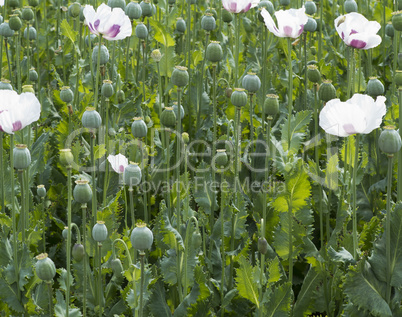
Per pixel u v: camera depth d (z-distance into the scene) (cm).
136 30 507
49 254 414
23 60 664
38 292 332
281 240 362
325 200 391
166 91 504
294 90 544
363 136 454
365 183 453
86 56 538
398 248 307
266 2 583
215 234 380
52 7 899
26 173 365
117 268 328
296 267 414
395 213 306
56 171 477
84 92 534
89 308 349
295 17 363
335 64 610
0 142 339
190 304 329
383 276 309
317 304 366
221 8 622
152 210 462
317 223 429
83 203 306
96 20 385
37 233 366
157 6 640
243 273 318
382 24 638
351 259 316
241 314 357
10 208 404
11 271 324
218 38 645
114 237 358
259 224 373
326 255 365
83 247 312
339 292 359
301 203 351
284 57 669
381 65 647
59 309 307
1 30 520
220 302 360
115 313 340
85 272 315
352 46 387
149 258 385
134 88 566
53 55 726
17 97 293
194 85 508
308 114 387
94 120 345
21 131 421
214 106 396
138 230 272
